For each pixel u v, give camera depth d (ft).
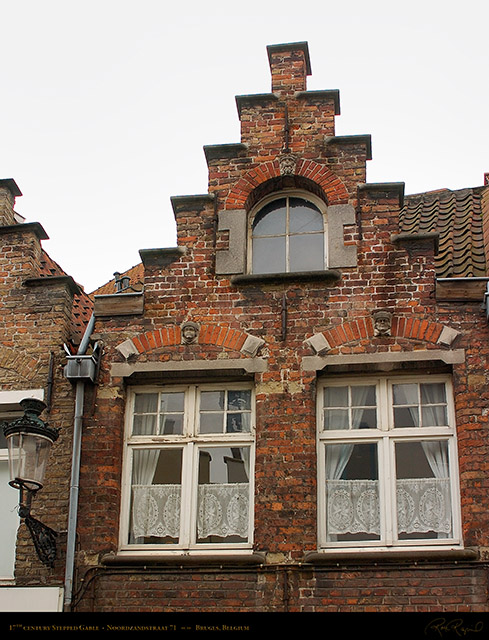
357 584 33.35
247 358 37.22
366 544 34.73
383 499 35.27
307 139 40.78
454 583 32.91
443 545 34.37
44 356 38.68
